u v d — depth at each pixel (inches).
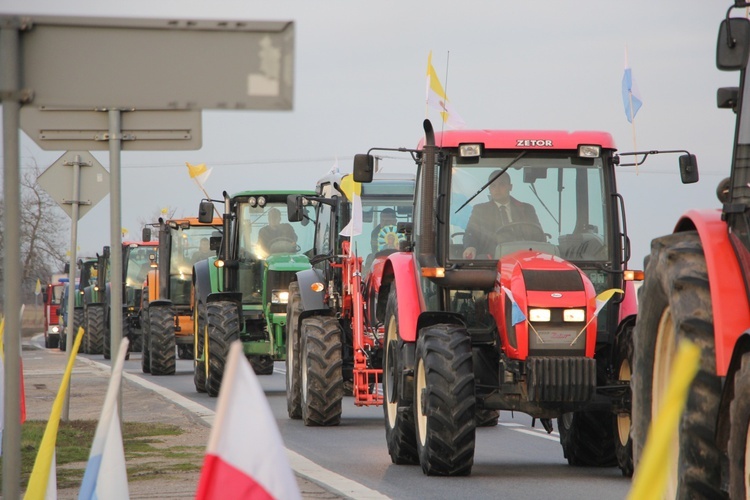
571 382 1157.7
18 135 444.1
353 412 2166.6
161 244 3604.8
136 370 3816.4
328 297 1969.7
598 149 1277.1
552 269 1197.7
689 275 734.5
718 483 690.2
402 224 1451.8
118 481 394.9
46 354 5551.2
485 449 1528.1
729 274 715.4
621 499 1063.0
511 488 1139.3
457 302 1290.6
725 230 737.6
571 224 1282.0
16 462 460.4
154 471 1219.9
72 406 2187.5
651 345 802.8
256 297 2620.6
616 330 1230.9
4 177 444.8
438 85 1283.2
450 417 1185.4
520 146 1278.3
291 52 436.1
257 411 270.4
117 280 1127.0
